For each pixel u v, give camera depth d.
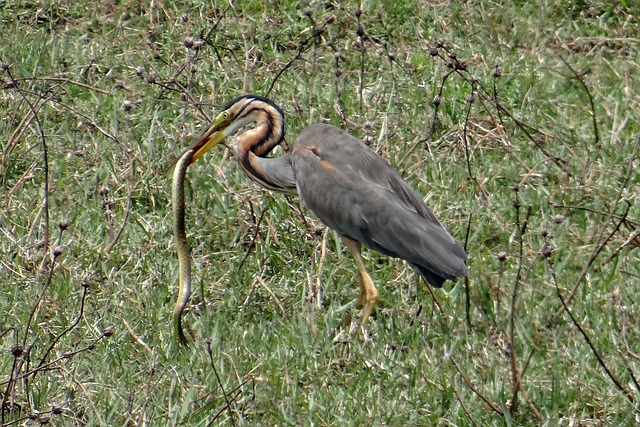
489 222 13.24
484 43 16.92
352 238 12.17
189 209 13.35
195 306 11.80
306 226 12.94
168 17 17.16
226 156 14.09
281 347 11.05
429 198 13.34
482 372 10.73
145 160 14.06
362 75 15.06
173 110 15.20
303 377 10.76
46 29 17.05
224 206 13.24
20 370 10.09
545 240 11.30
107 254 12.56
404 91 15.68
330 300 12.15
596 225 13.06
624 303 11.70
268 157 14.26
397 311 11.86
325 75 16.16
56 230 12.98
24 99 14.30
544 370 10.77
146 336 11.33
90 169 14.08
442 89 15.03
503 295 11.86
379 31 17.19
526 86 15.78
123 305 11.75
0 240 12.83
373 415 10.14
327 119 14.40
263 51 16.66
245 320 11.82
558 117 15.23
